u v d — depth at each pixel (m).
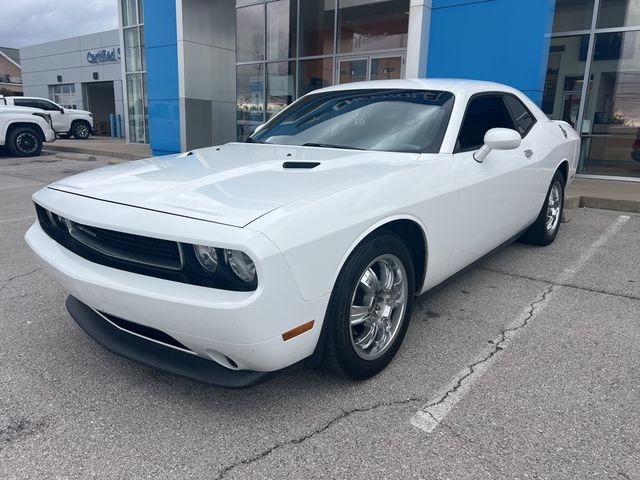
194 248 2.02
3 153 16.16
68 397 2.51
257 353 2.03
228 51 13.23
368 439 2.18
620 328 3.27
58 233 2.64
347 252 2.27
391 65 11.77
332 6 12.43
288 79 13.40
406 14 11.30
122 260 2.24
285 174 2.59
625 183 8.81
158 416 2.36
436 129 3.19
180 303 2.00
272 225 1.98
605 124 9.46
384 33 11.77
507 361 2.84
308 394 2.52
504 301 3.71
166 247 2.12
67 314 3.51
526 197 4.11
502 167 3.56
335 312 2.31
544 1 7.41
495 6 7.82
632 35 8.98
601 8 9.16
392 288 2.69
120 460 2.06
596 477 1.95
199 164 2.89
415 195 2.67
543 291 3.91
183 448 2.13
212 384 2.16
